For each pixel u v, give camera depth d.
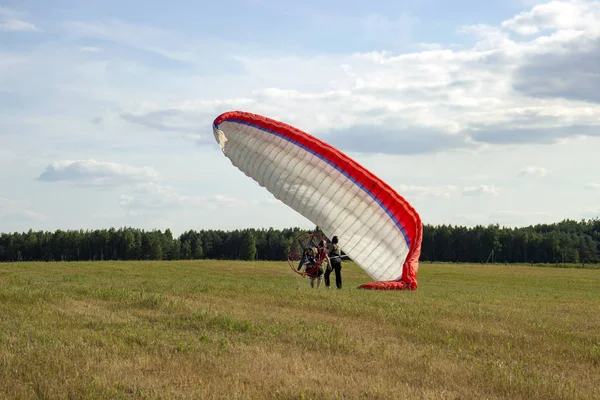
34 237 103.94
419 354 9.42
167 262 46.09
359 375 8.09
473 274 49.81
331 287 21.81
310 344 9.79
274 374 7.87
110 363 7.98
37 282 18.50
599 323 14.04
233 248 118.06
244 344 9.50
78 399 6.60
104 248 105.25
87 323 10.72
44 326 10.21
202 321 11.40
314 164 26.19
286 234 110.62
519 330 12.12
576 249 122.75
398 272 24.44
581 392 7.80
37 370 7.47
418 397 7.21
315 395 7.01
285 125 27.23
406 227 25.48
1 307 12.12
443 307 15.23
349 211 25.34
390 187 26.12
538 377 8.33
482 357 9.68
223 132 27.86
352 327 11.53
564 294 26.27
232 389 7.14
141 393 6.88
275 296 15.74
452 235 120.88
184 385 7.27
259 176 26.45
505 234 120.31
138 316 11.92
